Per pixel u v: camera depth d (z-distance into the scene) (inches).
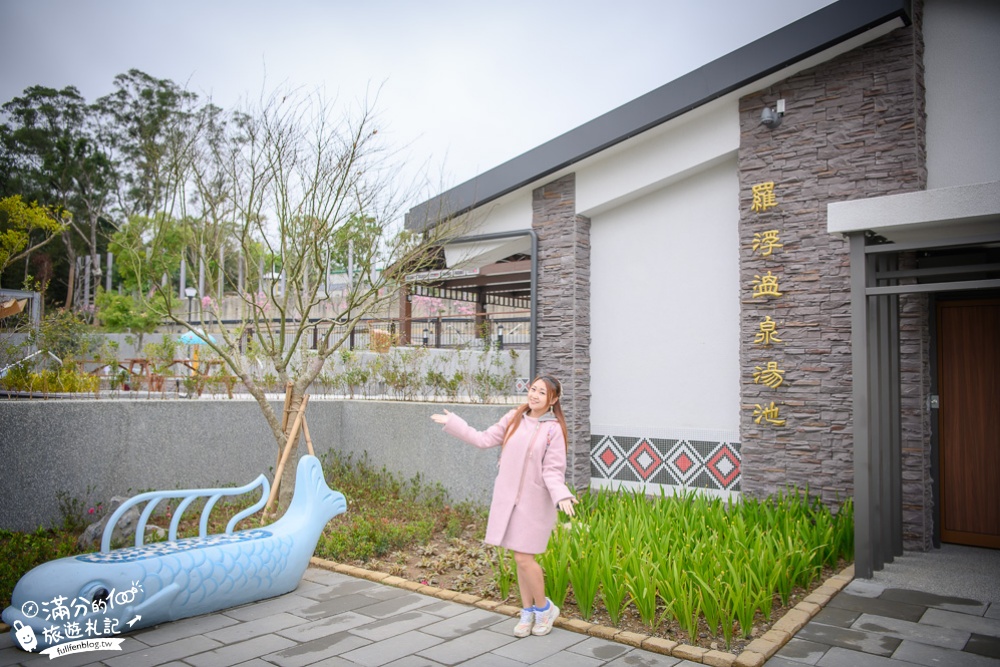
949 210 185.8
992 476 245.8
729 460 285.6
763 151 271.9
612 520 222.4
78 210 1095.6
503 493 159.9
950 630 163.5
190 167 278.5
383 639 156.4
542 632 159.2
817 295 257.0
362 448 339.3
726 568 169.6
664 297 306.8
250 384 257.8
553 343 323.6
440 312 561.3
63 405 248.1
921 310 237.1
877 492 212.2
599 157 311.4
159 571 159.5
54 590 145.0
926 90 249.3
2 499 231.1
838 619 171.0
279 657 144.9
